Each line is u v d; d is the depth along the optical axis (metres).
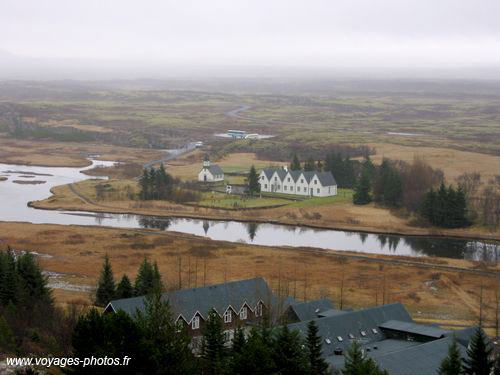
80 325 59.91
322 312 89.38
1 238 159.38
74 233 166.12
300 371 62.44
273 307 86.81
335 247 159.75
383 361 68.56
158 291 70.50
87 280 125.06
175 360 59.94
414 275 132.38
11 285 85.81
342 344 78.31
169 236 165.25
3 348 66.06
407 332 80.81
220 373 62.56
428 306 112.62
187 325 81.25
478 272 135.38
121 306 80.06
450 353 65.56
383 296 113.38
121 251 148.75
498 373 63.09
